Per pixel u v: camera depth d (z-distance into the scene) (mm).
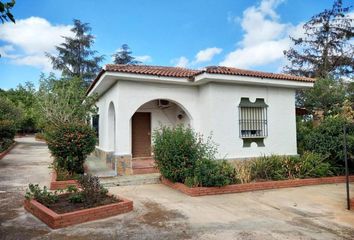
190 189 8641
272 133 12977
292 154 13242
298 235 5617
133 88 11336
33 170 12328
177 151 9523
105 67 10500
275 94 13188
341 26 28562
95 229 5691
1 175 11148
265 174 10633
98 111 16984
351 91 18938
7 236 5293
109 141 13641
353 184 10898
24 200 7375
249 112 12562
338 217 6883
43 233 5445
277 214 7012
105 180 10133
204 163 9438
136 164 12344
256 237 5445
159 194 8773
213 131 11680
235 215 6844
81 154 10234
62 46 41125
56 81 17266
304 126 15734
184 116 14172
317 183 10844
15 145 25203
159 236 5410
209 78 11078
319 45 29125
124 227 5844
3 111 25000
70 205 6562
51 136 10211
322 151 12211
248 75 11648
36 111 18594
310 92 19328
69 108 15758
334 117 13281
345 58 27984
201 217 6621
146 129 14594
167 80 11367
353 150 11617
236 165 10898
